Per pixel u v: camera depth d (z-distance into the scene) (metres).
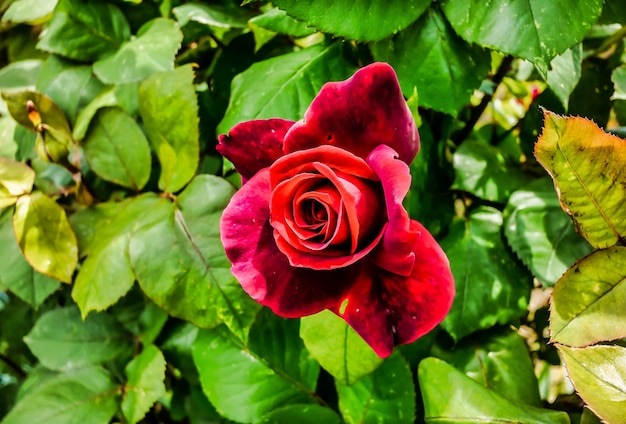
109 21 0.33
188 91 0.28
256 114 0.27
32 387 0.35
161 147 0.29
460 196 0.31
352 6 0.25
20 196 0.30
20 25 0.38
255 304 0.26
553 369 0.42
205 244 0.27
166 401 0.38
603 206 0.21
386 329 0.20
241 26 0.30
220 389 0.29
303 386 0.29
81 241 0.31
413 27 0.26
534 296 0.38
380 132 0.20
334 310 0.21
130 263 0.27
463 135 0.32
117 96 0.32
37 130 0.30
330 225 0.19
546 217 0.28
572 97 0.32
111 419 0.32
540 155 0.21
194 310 0.26
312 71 0.27
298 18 0.24
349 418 0.27
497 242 0.29
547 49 0.24
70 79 0.33
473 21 0.25
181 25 0.30
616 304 0.21
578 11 0.24
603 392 0.21
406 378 0.27
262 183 0.21
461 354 0.29
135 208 0.29
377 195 0.19
